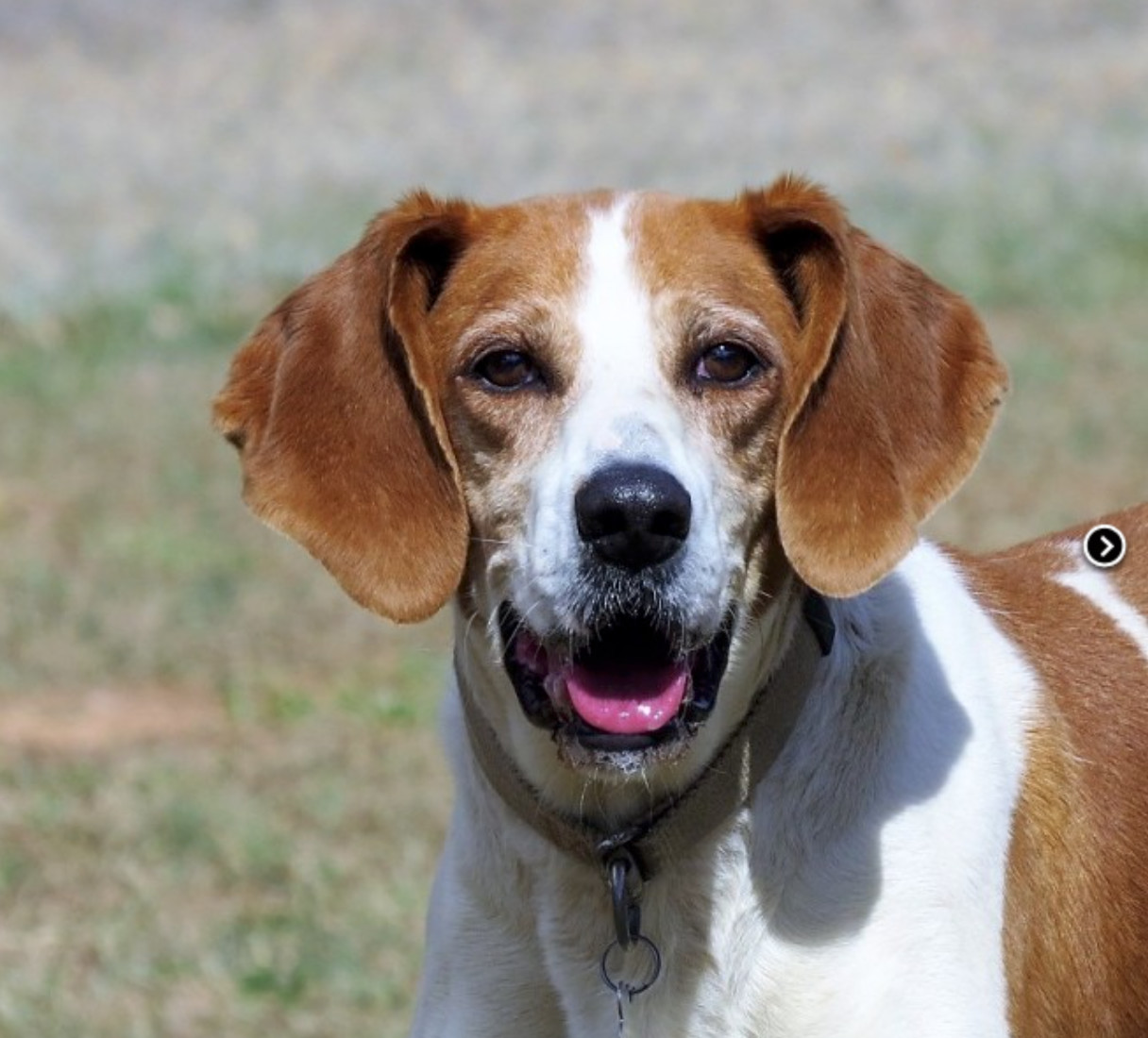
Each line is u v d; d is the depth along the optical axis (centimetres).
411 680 1836
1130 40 5347
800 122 4678
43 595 2111
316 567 2231
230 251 3853
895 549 796
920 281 834
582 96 4956
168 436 2828
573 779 796
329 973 1250
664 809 793
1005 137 4528
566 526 758
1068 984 840
